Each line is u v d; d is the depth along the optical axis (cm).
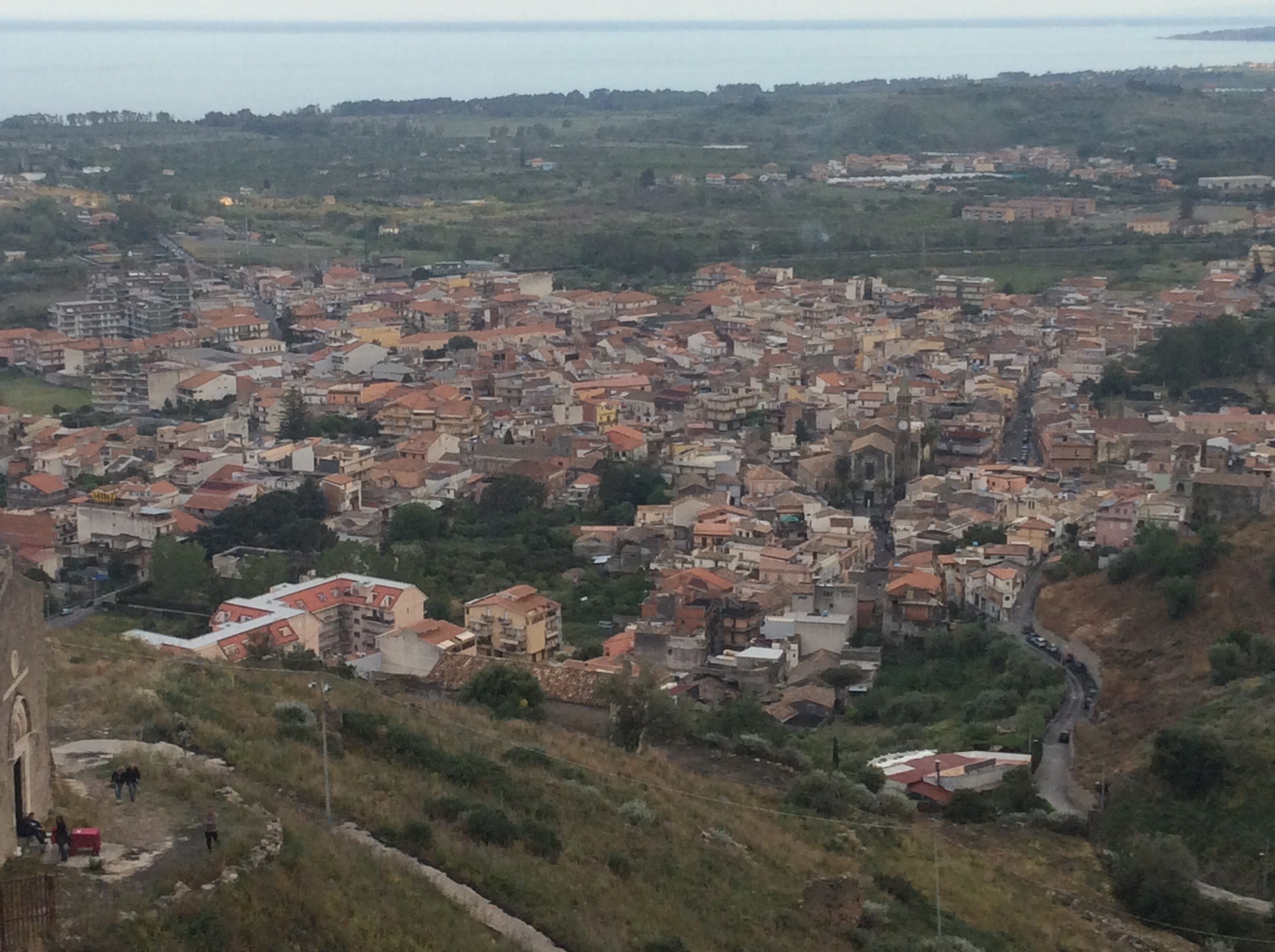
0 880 6500
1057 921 10969
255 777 9125
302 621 17475
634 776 11719
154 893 6794
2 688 6775
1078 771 14938
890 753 14950
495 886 8575
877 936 9656
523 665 15712
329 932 7250
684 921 8938
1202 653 17812
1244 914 11369
